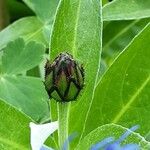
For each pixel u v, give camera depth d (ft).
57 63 0.56
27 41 0.87
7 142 0.67
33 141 0.59
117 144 0.58
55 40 0.66
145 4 0.82
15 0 0.96
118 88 0.70
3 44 0.87
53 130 0.60
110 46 0.89
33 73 0.86
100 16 0.66
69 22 0.66
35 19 0.88
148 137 0.70
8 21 0.96
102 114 0.71
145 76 0.70
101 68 0.83
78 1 0.67
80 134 0.68
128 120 0.71
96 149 0.61
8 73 0.82
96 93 0.71
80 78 0.57
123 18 0.81
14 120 0.67
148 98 0.70
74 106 0.68
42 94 0.80
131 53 0.69
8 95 0.80
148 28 0.68
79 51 0.67
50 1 0.88
